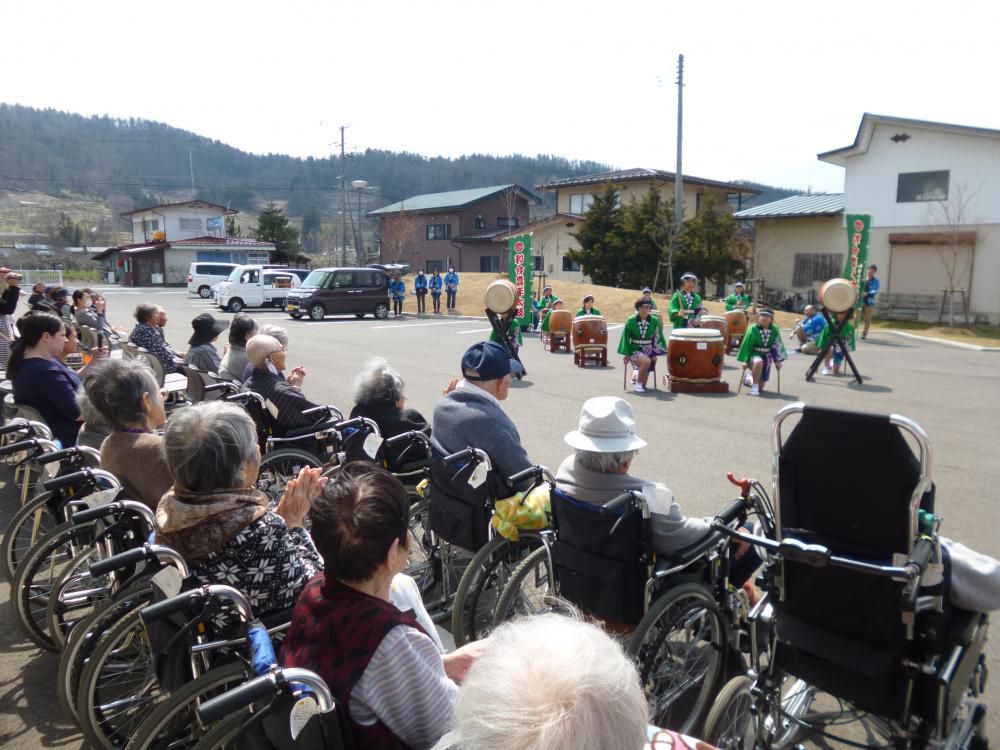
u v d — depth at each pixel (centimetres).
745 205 6303
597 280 3506
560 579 318
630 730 110
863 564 237
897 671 249
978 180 2641
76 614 384
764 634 296
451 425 370
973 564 256
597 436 301
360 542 184
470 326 2183
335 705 173
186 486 253
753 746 275
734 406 1012
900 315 2823
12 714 324
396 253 5122
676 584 298
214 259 4884
